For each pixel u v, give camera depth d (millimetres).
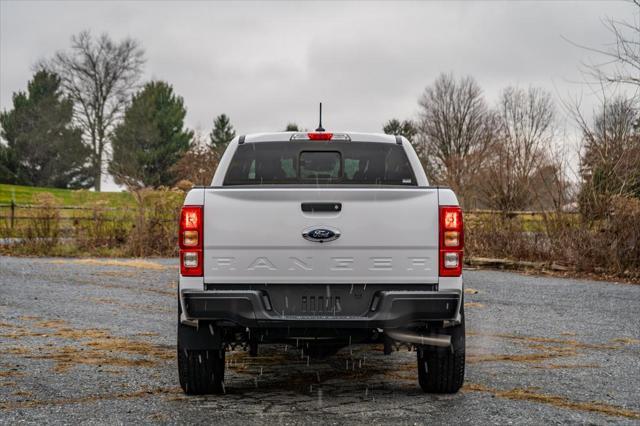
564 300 11500
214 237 4945
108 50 63656
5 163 76438
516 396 5441
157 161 70625
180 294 5055
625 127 15656
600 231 15547
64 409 5020
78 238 20969
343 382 5992
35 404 5160
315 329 4969
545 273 15719
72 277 14523
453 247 4953
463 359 5309
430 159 63062
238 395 5484
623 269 15016
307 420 4730
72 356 6961
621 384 5875
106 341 7789
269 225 4945
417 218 4949
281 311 4973
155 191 21281
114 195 26047
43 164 76750
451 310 4906
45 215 21016
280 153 6551
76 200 24719
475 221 18141
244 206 4957
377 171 6590
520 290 12812
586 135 15961
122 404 5168
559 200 16438
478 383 5895
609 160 15648
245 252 4949
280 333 5000
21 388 5645
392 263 4949
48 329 8570
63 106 75188
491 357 6996
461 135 64375
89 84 63031
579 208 16047
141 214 20766
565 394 5512
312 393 5566
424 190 4996
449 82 65500
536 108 38094
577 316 9820
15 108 80750
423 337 5090
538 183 18859
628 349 7473
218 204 4965
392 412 4945
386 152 6582
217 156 31047
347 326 4891
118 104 64312
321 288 4977
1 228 22891
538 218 17484
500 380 6004
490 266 17000
